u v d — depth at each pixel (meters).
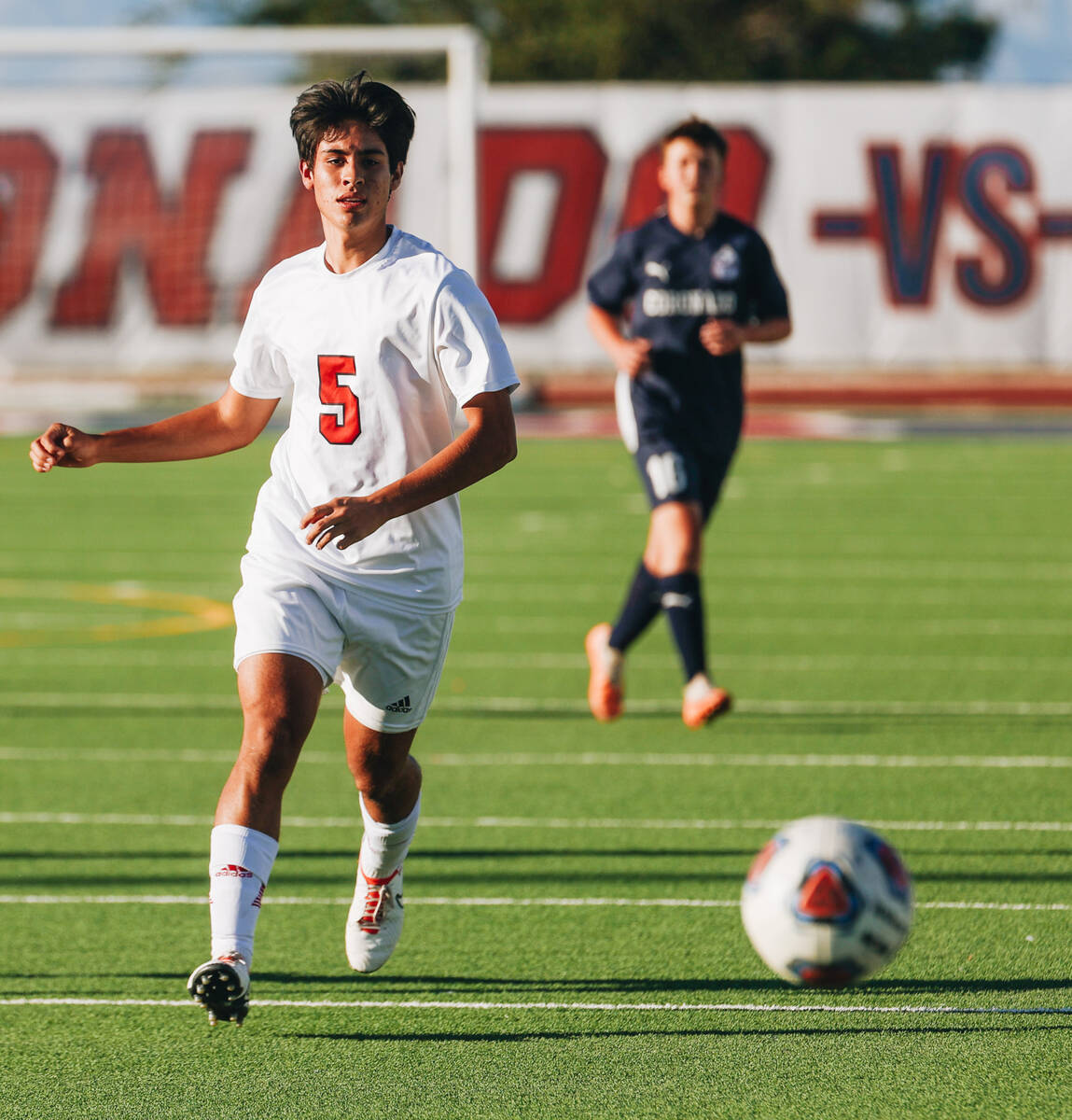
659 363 26.81
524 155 93.69
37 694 32.16
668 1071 14.34
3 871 20.83
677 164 26.78
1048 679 33.22
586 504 61.06
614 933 18.28
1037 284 92.88
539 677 33.91
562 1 153.88
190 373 93.94
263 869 13.85
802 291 93.62
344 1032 15.38
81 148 93.06
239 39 74.00
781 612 41.28
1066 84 92.19
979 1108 13.53
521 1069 14.45
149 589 44.41
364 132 14.51
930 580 45.97
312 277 14.97
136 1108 13.65
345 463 15.02
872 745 27.62
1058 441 81.50
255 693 14.45
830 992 16.38
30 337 93.56
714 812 23.48
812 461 74.38
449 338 14.52
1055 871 20.48
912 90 92.62
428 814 23.48
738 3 152.75
